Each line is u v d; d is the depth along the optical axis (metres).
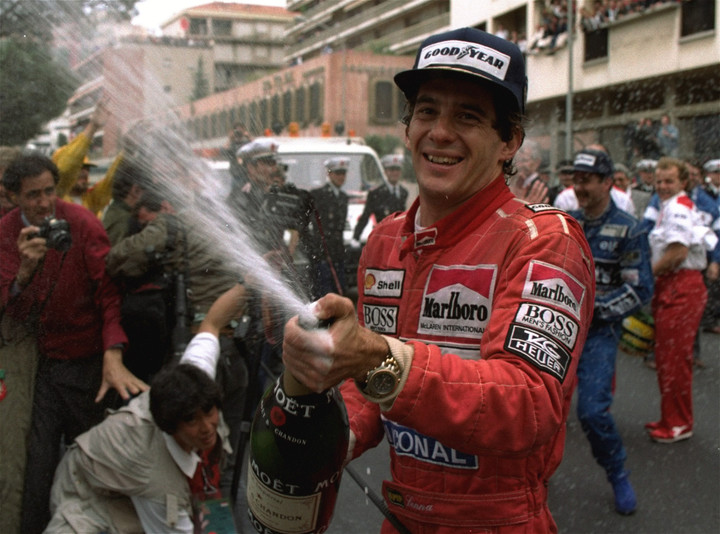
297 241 2.69
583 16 21.61
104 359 2.93
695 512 3.54
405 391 1.12
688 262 4.39
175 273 2.94
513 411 1.13
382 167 9.49
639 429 4.75
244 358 3.12
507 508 1.41
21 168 2.71
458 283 1.43
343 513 3.53
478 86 1.42
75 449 2.54
